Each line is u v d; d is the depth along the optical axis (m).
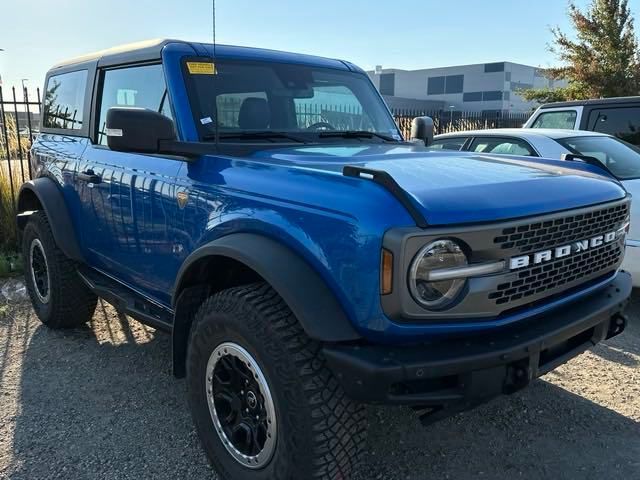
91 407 3.62
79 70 4.52
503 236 2.31
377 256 2.19
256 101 3.51
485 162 3.05
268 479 2.54
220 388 2.77
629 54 19.53
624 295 2.99
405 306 2.18
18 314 5.27
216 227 2.80
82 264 4.43
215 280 3.00
